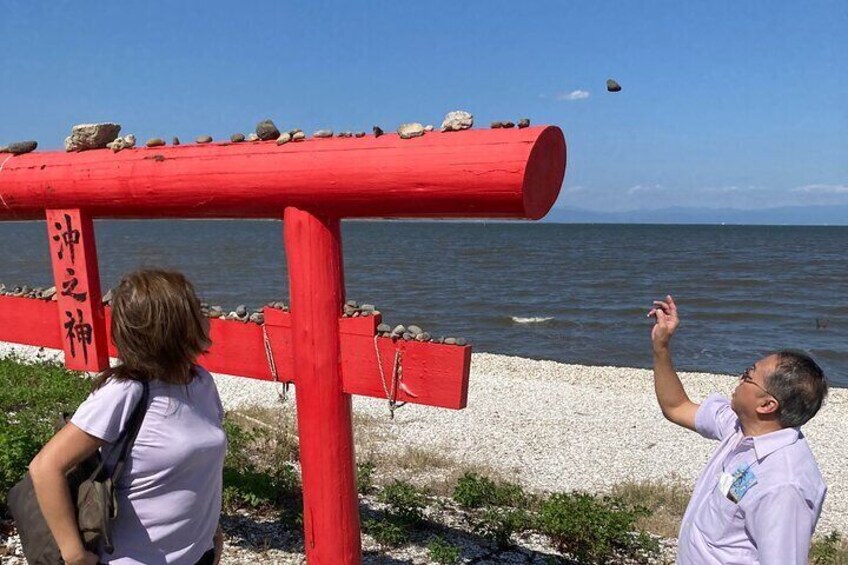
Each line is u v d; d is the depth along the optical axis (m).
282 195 3.57
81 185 4.05
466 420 12.38
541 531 5.51
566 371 18.12
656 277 49.12
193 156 3.79
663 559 5.43
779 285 43.81
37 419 7.34
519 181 3.07
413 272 51.78
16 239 90.25
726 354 22.70
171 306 2.31
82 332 4.30
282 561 4.58
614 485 9.10
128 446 2.29
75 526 2.26
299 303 3.68
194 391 2.43
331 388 3.71
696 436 11.94
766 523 2.44
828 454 11.37
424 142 3.28
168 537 2.36
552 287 42.28
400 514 5.45
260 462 7.15
